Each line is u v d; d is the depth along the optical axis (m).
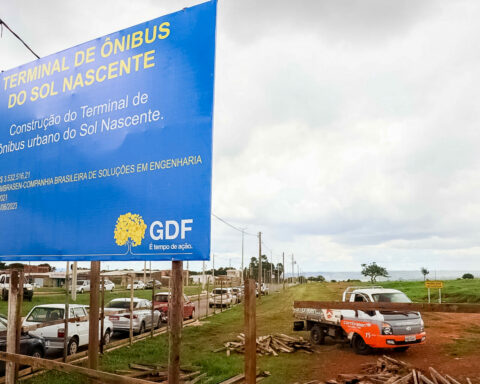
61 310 13.36
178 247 5.21
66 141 6.53
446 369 12.14
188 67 5.58
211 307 35.38
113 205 5.87
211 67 5.40
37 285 43.00
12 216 6.94
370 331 13.84
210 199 5.12
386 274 97.88
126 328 17.48
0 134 7.37
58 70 6.88
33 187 6.77
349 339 14.73
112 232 5.82
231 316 27.25
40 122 6.91
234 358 13.75
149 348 14.75
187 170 5.34
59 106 6.74
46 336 12.20
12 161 7.11
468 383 10.49
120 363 12.34
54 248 6.37
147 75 5.89
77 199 6.25
